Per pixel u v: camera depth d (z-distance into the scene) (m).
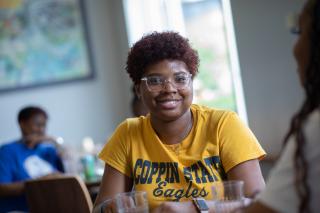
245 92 3.70
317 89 1.07
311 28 1.08
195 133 1.70
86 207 2.76
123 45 5.16
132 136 1.77
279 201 1.08
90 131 5.20
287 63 3.29
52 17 5.05
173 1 4.58
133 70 1.75
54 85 5.06
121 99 5.30
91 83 5.21
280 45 3.32
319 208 1.06
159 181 1.69
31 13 4.98
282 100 3.38
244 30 3.60
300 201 1.05
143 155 1.73
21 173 3.79
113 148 1.80
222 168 1.69
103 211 1.70
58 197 2.83
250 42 3.57
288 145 1.09
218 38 4.17
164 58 1.68
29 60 4.97
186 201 1.60
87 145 4.41
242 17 3.60
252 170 1.64
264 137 3.56
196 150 1.69
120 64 5.27
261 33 3.46
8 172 3.78
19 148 3.86
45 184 2.85
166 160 1.69
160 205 1.55
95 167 3.93
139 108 3.13
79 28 5.15
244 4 3.55
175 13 4.56
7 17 4.89
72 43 5.12
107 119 5.27
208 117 1.72
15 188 3.68
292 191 1.07
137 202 1.46
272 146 3.49
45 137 3.95
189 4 4.43
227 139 1.67
